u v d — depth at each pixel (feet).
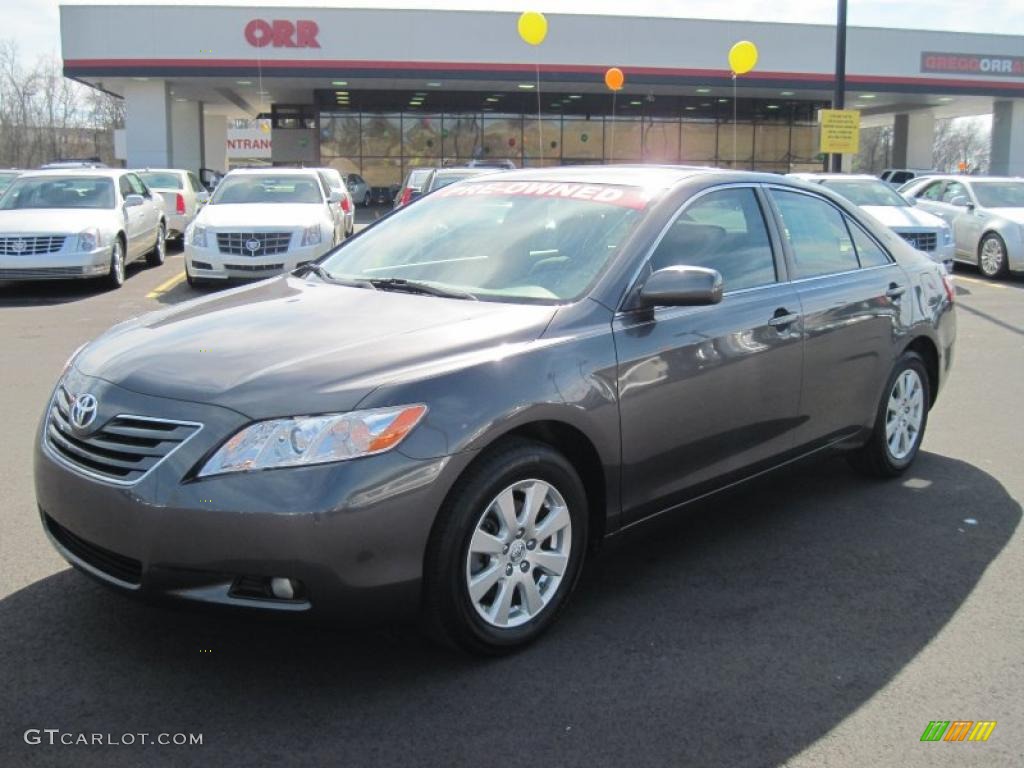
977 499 16.87
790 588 13.16
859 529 15.40
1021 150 114.83
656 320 12.53
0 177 64.39
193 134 117.19
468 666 10.93
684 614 12.34
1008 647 11.54
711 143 120.67
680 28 100.48
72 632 11.55
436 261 14.01
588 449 11.70
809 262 15.57
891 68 105.40
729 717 9.96
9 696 10.17
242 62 95.35
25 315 36.40
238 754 9.22
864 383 16.24
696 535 15.15
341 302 12.73
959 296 44.83
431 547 10.21
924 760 9.27
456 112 115.55
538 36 53.42
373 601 9.81
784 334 14.25
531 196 14.66
